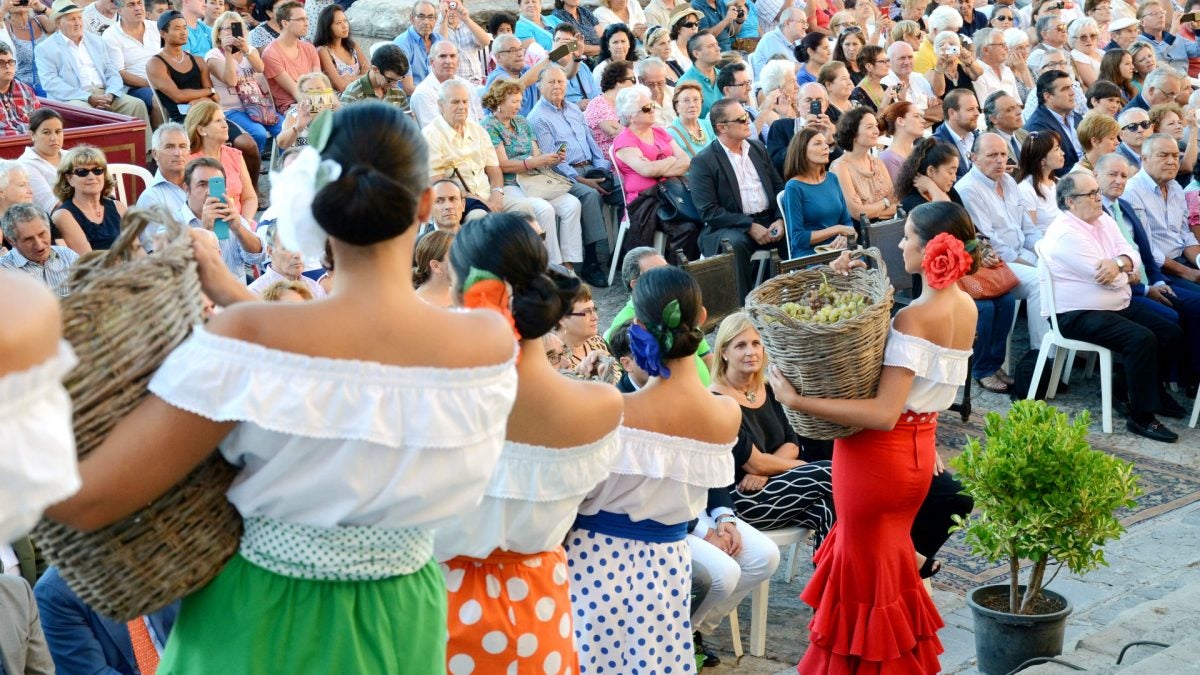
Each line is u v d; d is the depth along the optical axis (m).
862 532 4.23
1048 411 4.44
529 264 2.61
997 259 8.11
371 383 1.91
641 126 8.94
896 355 4.05
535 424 2.70
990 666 4.62
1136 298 7.99
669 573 3.40
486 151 8.69
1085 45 13.01
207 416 1.81
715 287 7.28
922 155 8.37
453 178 8.52
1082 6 16.16
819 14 13.99
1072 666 4.22
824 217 8.37
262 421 1.83
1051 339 7.81
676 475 3.31
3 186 7.15
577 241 8.97
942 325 4.08
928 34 12.84
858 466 4.19
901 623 4.26
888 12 14.86
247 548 2.02
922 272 4.15
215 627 2.03
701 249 8.65
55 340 1.42
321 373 1.88
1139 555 6.05
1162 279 8.47
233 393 1.83
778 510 5.27
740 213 8.68
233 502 1.97
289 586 2.03
